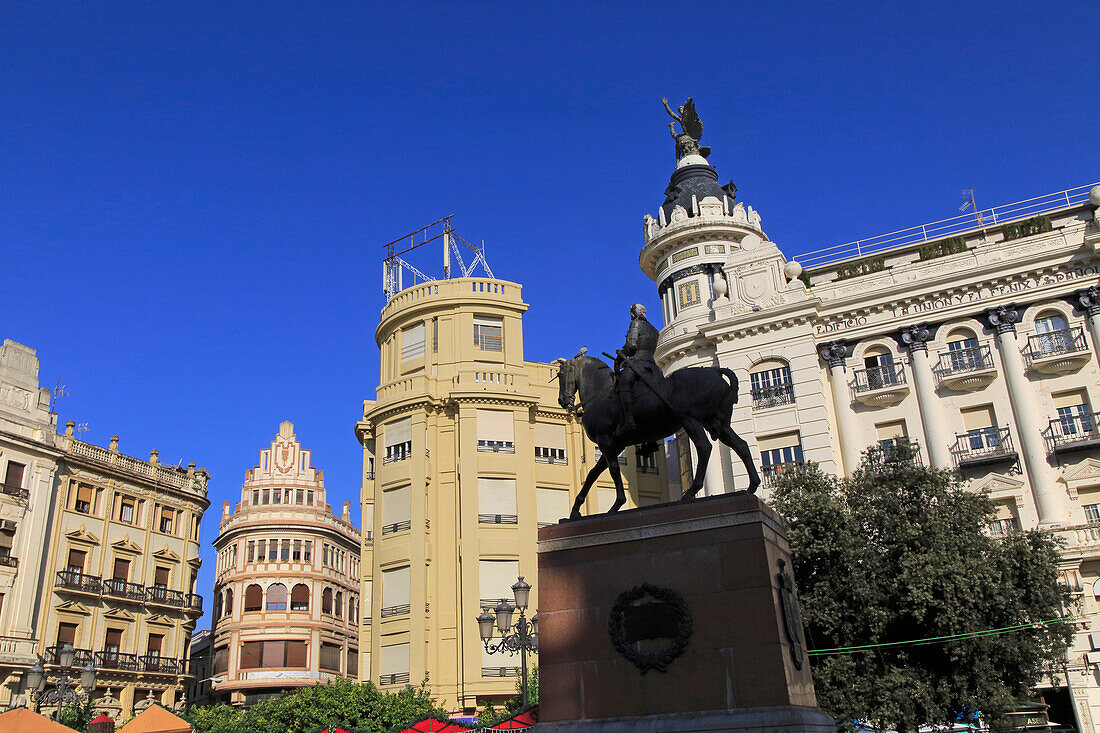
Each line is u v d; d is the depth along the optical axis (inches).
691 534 515.2
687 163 2031.3
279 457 2910.9
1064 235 1462.8
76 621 1876.2
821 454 1454.2
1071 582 1285.7
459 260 2059.5
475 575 1670.8
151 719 1109.7
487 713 1421.0
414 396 1804.9
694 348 1619.1
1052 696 1273.4
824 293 1585.9
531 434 1831.9
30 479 1829.5
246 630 2628.0
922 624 939.3
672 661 492.1
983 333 1472.7
